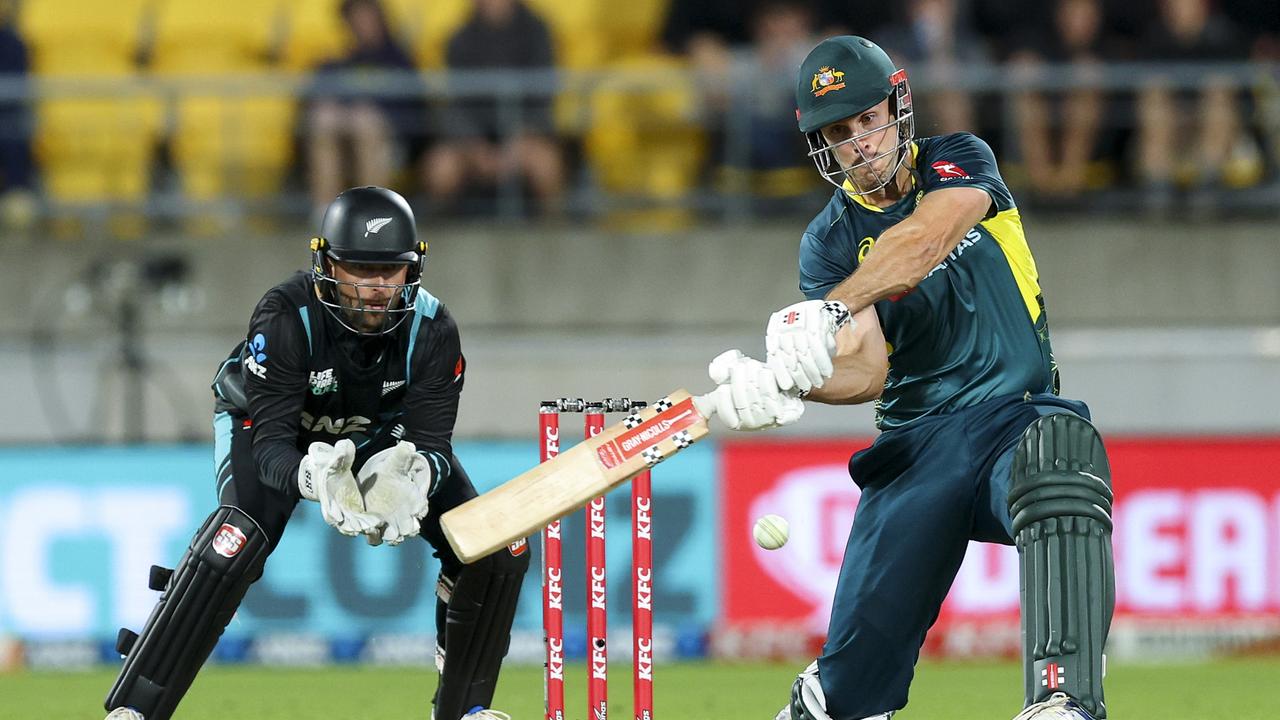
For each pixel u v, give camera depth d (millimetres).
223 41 43219
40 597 30984
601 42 43188
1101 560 12859
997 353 14945
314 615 31172
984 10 40844
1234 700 24938
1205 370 35750
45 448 31094
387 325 15344
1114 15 40156
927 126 38688
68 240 37688
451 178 39531
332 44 43156
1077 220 38688
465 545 12695
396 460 14203
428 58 43062
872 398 14984
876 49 14781
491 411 35656
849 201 15500
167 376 35750
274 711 23578
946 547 14914
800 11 41719
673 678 28516
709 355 36125
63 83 39844
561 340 37812
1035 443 13273
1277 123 38875
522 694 25969
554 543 15891
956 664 30719
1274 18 41844
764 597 31281
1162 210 38875
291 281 15305
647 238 38281
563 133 39594
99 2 43406
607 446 13133
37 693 26859
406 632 31188
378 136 39469
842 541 31297
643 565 15891
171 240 37969
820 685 15562
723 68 41688
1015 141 38719
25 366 35688
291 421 15188
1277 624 31328
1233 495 31359
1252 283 37906
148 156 40281
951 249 14016
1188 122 38844
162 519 31172
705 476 31375
